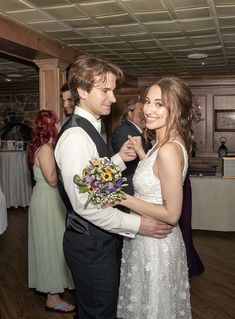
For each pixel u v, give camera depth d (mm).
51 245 2758
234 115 7492
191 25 3932
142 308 1667
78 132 1578
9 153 6766
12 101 9125
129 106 3164
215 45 4840
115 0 3148
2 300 3154
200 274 3686
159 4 3270
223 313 2904
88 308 1665
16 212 6586
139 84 7684
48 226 2744
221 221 5004
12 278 3650
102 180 1457
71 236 1656
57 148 1628
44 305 3047
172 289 1657
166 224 1613
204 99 7578
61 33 4207
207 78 7410
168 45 4824
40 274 2811
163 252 1642
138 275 1681
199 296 3205
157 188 1611
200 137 7641
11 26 3707
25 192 6887
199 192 5043
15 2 3176
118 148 3016
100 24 3871
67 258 1688
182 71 6891
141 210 1562
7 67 6371
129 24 3881
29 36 3998
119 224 1558
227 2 3230
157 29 4074
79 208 1539
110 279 1653
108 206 1551
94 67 1569
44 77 4746
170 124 1575
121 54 5344
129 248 1757
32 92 9008
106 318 1662
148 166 1633
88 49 5023
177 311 1709
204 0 3180
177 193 1535
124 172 2555
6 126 9031
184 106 1596
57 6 3289
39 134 2688
